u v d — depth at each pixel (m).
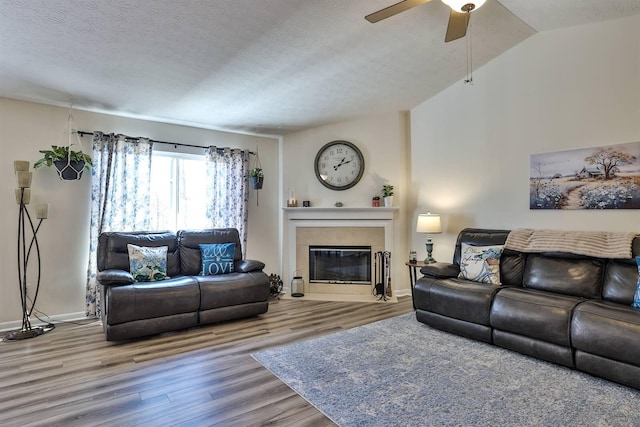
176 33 2.85
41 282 3.84
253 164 5.44
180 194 4.86
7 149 3.68
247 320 3.92
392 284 5.11
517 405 2.12
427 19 3.20
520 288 3.23
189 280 3.69
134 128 4.46
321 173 5.32
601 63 3.44
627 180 3.28
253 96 4.14
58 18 2.55
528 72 3.93
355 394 2.28
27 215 3.76
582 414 2.02
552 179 3.75
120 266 3.82
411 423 1.96
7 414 2.06
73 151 3.85
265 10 2.72
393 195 5.10
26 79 3.33
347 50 3.49
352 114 5.06
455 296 3.33
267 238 5.55
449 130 4.71
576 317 2.55
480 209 4.39
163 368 2.68
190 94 3.90
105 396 2.26
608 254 3.01
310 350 3.02
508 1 3.15
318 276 5.42
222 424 1.96
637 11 3.20
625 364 2.29
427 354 2.91
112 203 4.17
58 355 2.93
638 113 3.23
